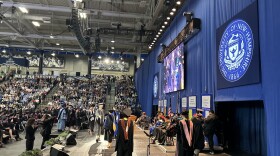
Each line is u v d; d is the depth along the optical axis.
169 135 8.95
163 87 16.34
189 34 10.71
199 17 10.23
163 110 15.99
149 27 20.16
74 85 29.91
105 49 32.25
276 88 5.24
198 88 9.99
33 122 8.71
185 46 11.99
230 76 7.31
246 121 7.41
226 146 8.20
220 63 7.99
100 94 27.69
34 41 29.44
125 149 6.21
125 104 25.83
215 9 8.70
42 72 33.16
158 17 17.95
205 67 9.35
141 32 20.78
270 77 5.47
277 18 5.34
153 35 20.06
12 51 32.69
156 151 8.34
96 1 17.64
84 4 16.56
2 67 34.50
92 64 36.22
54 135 10.44
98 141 10.35
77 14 15.24
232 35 7.30
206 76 9.23
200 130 5.74
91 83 30.91
